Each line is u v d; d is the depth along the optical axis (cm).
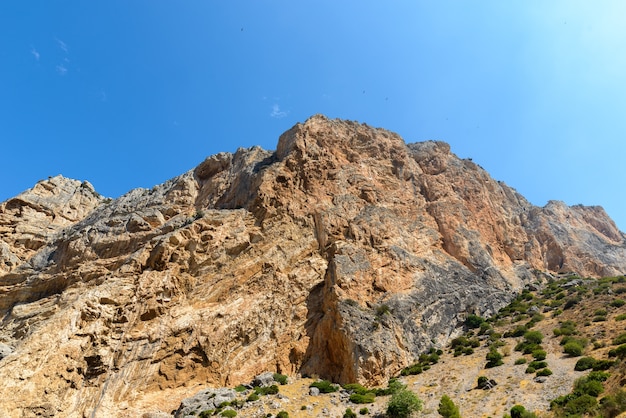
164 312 4875
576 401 2839
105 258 6116
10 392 3834
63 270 6109
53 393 4003
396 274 5469
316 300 5166
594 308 4991
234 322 4778
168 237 5494
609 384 2986
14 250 6712
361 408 3719
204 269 5366
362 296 5047
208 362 4459
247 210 6116
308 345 4753
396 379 4272
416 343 4878
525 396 3331
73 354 4306
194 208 7056
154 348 4488
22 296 5888
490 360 4169
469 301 5716
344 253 5428
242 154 7712
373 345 4403
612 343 3878
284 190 6216
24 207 7325
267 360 4612
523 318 5397
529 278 6981
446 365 4400
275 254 5491
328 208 6062
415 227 6488
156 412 3897
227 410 3638
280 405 3753
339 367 4497
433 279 5728
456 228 6744
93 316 4678
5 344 4719
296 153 6694
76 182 8506
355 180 6662
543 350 4188
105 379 4256
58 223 7431
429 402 3650
